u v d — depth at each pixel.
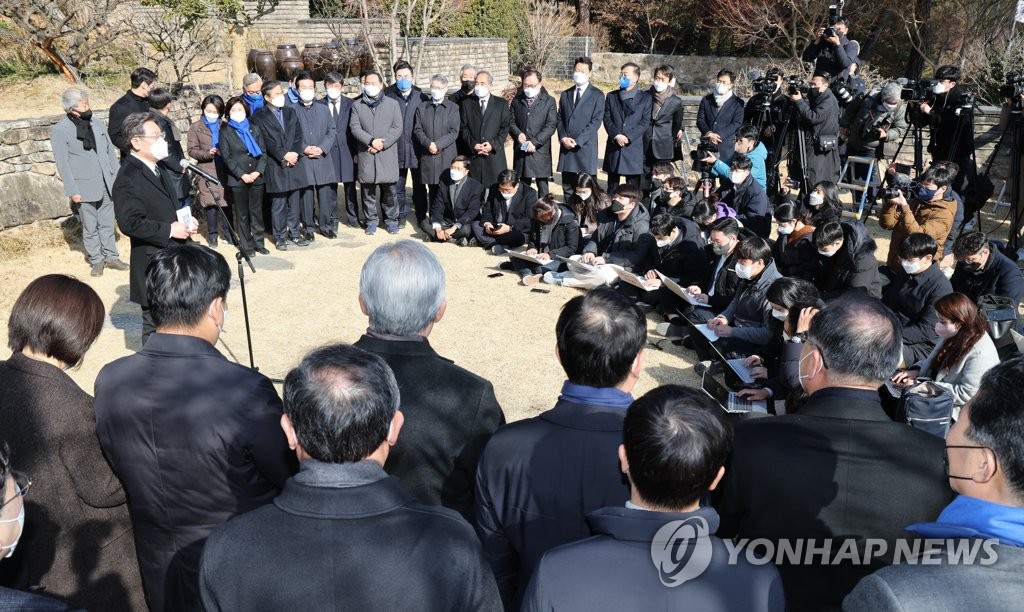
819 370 1.92
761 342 4.62
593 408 1.86
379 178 8.02
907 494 1.74
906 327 4.70
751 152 7.93
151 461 2.00
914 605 1.16
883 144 8.75
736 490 1.85
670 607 1.41
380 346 2.12
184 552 2.07
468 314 6.13
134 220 4.24
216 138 7.37
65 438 2.11
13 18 10.19
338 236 8.26
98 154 6.76
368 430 1.52
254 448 1.99
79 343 2.23
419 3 15.92
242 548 1.45
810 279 5.54
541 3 20.34
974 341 3.65
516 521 1.89
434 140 8.04
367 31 13.41
